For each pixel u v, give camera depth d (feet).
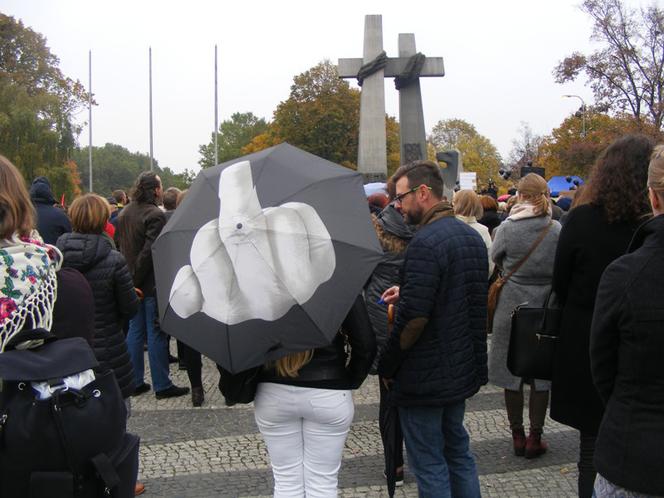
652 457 6.25
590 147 101.14
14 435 6.82
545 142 143.02
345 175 9.27
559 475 13.92
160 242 9.13
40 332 7.30
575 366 10.89
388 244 13.39
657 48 92.68
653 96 93.86
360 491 13.34
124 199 33.40
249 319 8.23
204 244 8.63
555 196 42.70
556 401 11.12
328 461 9.60
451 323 10.07
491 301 15.42
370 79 92.48
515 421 15.07
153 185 19.97
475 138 287.69
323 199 8.80
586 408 10.77
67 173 136.77
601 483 6.89
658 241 6.52
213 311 8.34
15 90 141.08
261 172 9.02
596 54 96.43
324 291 8.29
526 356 11.59
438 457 10.36
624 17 92.84
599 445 6.78
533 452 14.79
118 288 13.50
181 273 8.64
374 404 19.26
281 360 9.19
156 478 14.16
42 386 6.98
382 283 13.24
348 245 8.50
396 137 194.49
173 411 18.94
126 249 19.86
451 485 10.94
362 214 9.00
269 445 9.70
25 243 7.69
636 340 6.43
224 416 18.40
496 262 15.57
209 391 20.99
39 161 132.87
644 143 10.46
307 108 181.37
